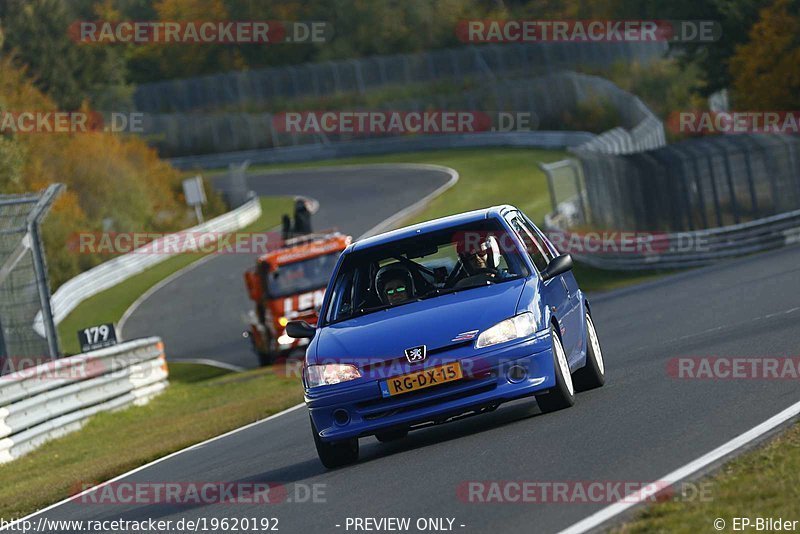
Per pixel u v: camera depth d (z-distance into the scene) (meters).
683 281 86.00
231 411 61.16
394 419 31.23
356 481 29.31
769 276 71.50
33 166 183.00
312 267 92.44
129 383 74.00
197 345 122.31
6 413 57.81
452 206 199.62
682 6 199.00
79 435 64.12
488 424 34.44
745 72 172.62
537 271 34.34
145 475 42.28
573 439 28.64
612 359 46.25
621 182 130.75
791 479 21.12
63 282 165.50
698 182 121.88
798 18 170.12
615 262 125.25
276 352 92.94
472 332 31.47
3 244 74.12
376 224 190.25
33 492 43.66
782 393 30.50
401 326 32.12
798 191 121.75
